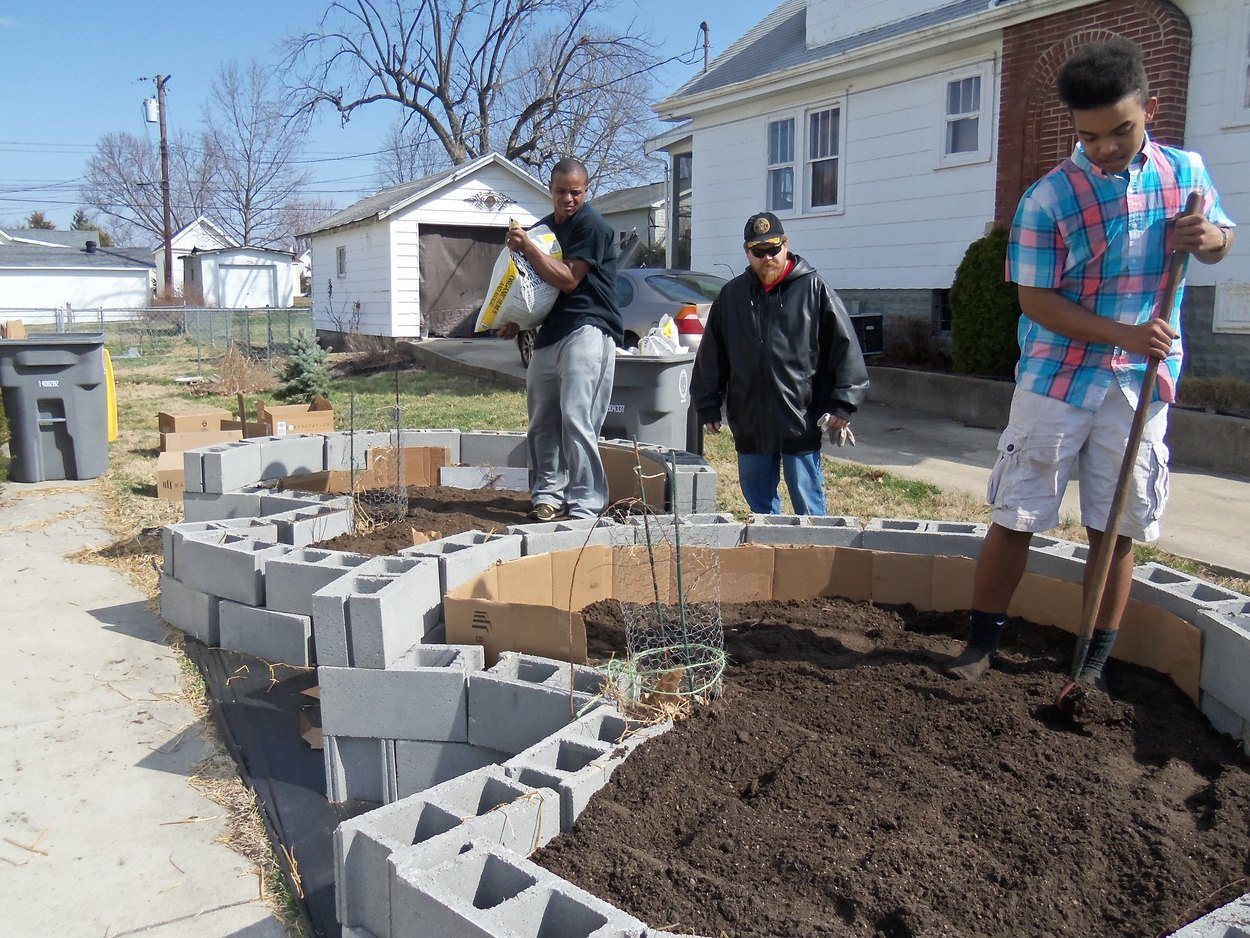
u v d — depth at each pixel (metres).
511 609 3.42
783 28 16.72
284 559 4.30
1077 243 2.87
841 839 2.27
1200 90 9.59
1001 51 11.31
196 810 3.24
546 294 4.81
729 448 8.42
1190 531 6.09
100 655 4.53
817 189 14.23
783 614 3.93
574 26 38.03
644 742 2.67
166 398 15.18
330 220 26.11
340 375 17.64
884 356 12.58
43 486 8.36
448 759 3.17
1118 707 2.86
